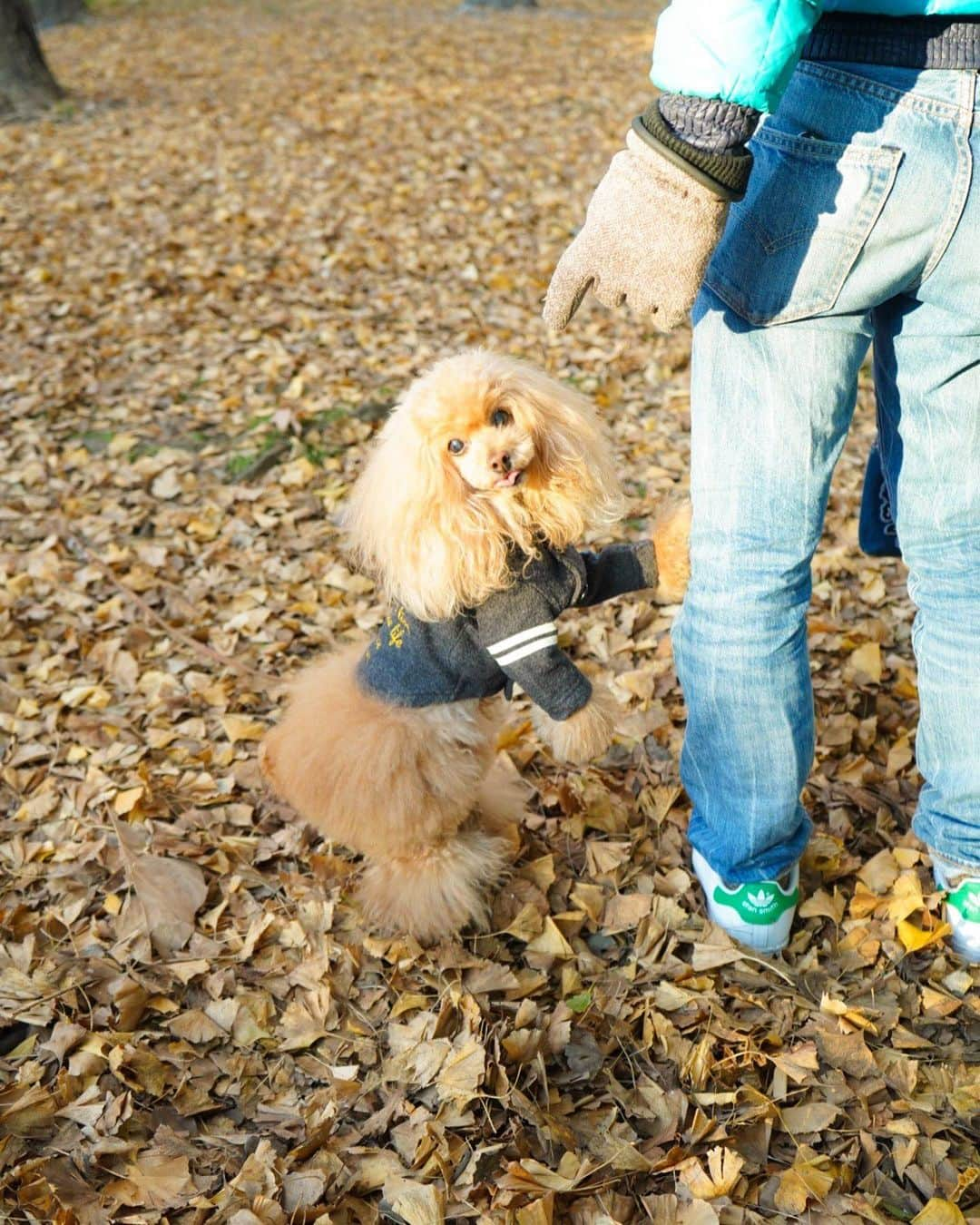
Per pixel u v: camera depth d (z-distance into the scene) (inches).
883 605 132.6
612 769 110.0
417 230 276.2
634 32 577.6
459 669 80.8
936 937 85.7
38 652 134.6
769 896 85.3
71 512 163.6
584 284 67.0
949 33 61.7
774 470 72.3
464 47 535.2
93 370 206.8
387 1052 82.7
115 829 102.3
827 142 64.2
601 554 83.6
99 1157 73.7
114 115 403.5
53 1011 85.0
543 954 89.4
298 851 101.8
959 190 62.6
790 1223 68.3
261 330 221.9
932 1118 74.4
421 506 72.9
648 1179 71.9
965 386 70.7
